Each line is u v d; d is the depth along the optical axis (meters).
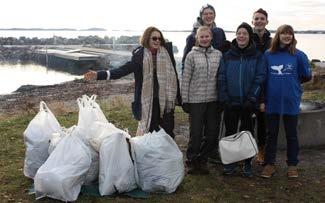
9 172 5.73
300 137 6.78
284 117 5.52
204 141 5.68
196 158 5.66
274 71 5.37
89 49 54.47
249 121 5.58
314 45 91.69
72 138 4.93
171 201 4.80
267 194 5.07
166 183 4.97
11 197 4.91
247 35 5.31
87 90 21.14
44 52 52.69
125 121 9.01
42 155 5.35
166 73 5.37
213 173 5.71
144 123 5.39
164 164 5.00
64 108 12.66
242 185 5.32
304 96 12.28
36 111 10.92
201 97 5.50
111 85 23.19
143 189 5.01
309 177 5.62
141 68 5.38
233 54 5.44
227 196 5.00
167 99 5.38
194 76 5.52
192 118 5.57
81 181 4.83
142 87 5.38
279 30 5.34
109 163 4.88
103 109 11.23
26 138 5.45
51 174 4.66
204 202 4.80
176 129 8.27
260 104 5.51
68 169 4.71
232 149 5.35
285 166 6.02
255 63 5.36
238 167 5.94
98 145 5.03
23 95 20.38
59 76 36.16
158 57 5.35
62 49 57.75
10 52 57.81
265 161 5.64
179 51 44.53
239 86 5.36
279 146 6.73
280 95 5.36
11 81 31.81
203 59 5.47
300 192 5.14
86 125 5.21
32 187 5.18
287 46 5.36
